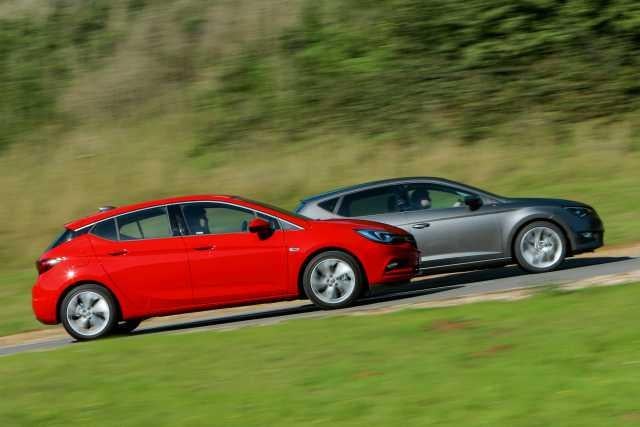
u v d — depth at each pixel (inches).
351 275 1166.3
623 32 2524.6
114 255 1167.6
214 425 616.4
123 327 1280.8
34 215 2343.8
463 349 741.9
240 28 2881.4
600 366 650.8
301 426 598.2
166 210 1185.4
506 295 1061.1
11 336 1443.2
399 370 701.3
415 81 2581.2
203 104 2689.5
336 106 2596.0
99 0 3065.9
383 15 2728.8
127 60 2856.8
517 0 2591.0
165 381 746.8
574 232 1310.3
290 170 2394.2
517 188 2187.5
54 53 2918.3
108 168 2501.2
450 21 2615.7
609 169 2231.8
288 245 1165.1
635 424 542.9
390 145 2468.0
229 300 1163.9
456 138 2465.6
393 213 1320.1
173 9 2987.2
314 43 2775.6
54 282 1168.8
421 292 1284.4
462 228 1307.8
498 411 586.2
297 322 965.2
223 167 2458.2
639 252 1507.1
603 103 2474.2
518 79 2527.1
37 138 2664.9
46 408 701.9
